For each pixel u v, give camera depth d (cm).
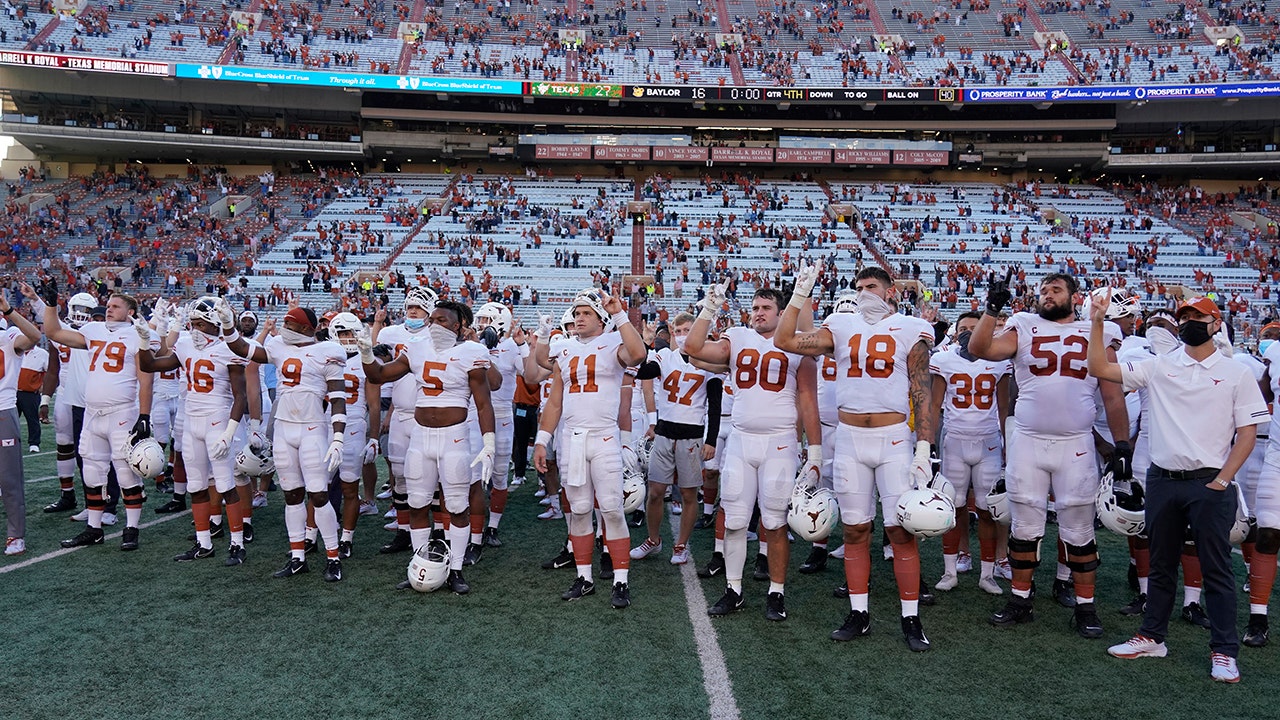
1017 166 4375
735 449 511
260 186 3953
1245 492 619
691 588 575
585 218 3619
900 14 4762
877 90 3966
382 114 4138
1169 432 439
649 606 532
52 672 420
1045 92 3897
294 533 592
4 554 637
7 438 631
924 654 453
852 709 384
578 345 547
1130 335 705
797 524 471
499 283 3012
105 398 652
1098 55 4256
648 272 3131
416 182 4081
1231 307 2744
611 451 533
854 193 4088
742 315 2330
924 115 4259
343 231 3438
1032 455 491
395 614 511
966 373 582
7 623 488
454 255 3180
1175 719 377
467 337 666
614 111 4319
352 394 715
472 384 568
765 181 4356
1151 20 4409
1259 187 4194
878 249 3369
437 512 644
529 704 387
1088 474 483
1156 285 2933
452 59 4206
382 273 2933
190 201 3697
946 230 3616
